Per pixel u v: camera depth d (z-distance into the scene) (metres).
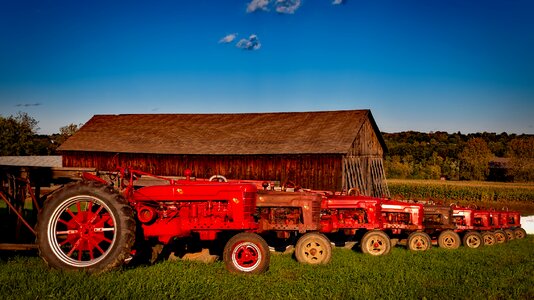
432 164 73.62
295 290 7.64
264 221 10.36
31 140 75.31
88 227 8.09
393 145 93.00
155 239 9.63
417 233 14.23
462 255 12.91
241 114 39.16
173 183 9.95
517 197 45.53
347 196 13.66
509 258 12.87
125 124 41.69
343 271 9.38
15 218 9.23
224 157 33.19
